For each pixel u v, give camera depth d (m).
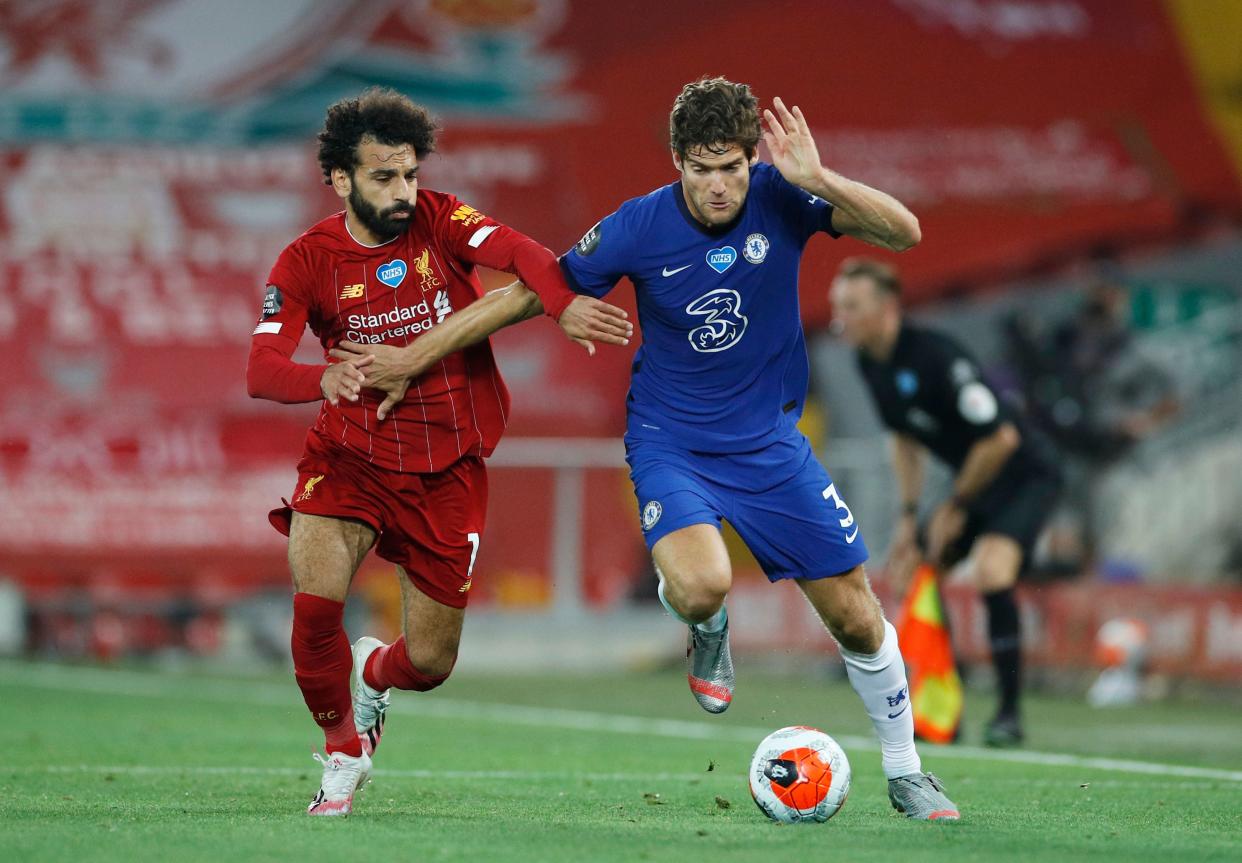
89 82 59.91
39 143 59.06
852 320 31.31
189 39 60.81
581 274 17.62
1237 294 63.56
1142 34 66.75
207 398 57.22
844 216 17.30
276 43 61.38
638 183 62.41
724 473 17.81
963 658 45.81
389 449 18.16
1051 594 46.19
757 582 52.44
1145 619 43.97
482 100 62.38
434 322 18.17
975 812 18.80
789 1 65.44
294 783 21.80
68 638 54.00
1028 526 31.42
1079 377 61.09
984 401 30.86
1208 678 42.78
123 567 54.53
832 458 51.91
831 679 49.19
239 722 33.44
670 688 46.31
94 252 58.44
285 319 18.00
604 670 53.78
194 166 59.88
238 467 56.12
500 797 20.27
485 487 19.00
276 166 60.47
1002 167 64.69
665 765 25.61
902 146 64.56
